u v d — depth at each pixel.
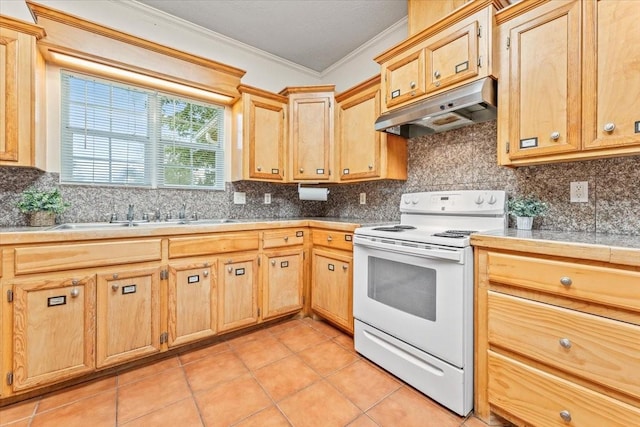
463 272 1.36
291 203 3.20
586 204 1.49
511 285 1.25
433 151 2.22
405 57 1.94
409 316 1.59
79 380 1.63
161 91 2.44
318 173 2.73
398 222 2.46
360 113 2.47
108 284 1.65
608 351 0.98
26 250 1.43
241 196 2.85
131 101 2.30
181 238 1.89
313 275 2.52
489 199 1.77
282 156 2.78
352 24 2.55
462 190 2.00
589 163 1.49
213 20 2.49
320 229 2.45
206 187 2.68
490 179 1.88
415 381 1.56
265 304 2.31
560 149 1.32
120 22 2.25
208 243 2.01
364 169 2.43
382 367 1.76
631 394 0.93
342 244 2.21
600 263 0.99
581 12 1.25
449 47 1.69
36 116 1.70
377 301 1.80
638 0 1.12
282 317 2.51
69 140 2.05
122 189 2.23
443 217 2.00
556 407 1.10
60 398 1.50
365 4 2.29
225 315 2.09
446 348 1.41
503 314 1.26
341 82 3.20
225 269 2.09
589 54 1.23
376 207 2.70
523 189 1.73
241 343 2.11
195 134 2.63
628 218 1.37
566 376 1.08
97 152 2.16
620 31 1.16
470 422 1.34
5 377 1.40
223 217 2.74
